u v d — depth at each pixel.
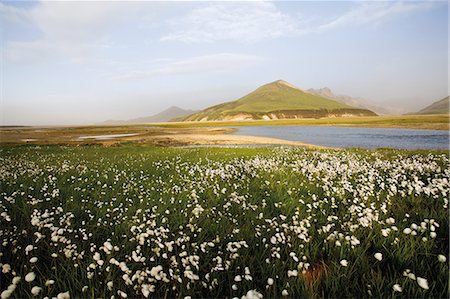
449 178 7.73
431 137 42.94
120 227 5.05
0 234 4.31
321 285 3.36
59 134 77.75
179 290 3.33
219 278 3.46
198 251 4.18
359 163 12.45
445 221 4.76
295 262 3.78
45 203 6.67
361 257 3.72
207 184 8.62
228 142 42.53
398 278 3.24
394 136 46.41
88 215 5.89
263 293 3.18
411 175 8.91
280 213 5.98
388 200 6.14
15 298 2.95
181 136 58.56
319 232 4.59
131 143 41.84
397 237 4.26
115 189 8.41
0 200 6.50
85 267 3.64
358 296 3.08
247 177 9.92
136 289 3.18
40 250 4.20
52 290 3.09
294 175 9.82
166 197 7.15
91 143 41.81
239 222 5.34
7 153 23.38
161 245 3.84
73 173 11.34
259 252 4.09
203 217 5.52
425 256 3.75
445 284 3.03
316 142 39.00
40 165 14.38
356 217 5.21
